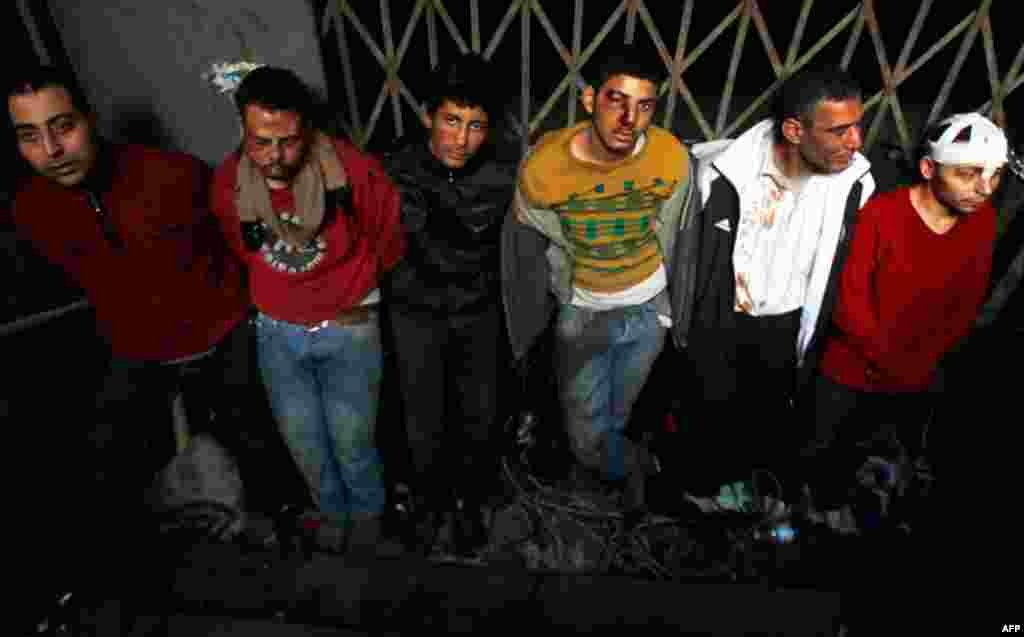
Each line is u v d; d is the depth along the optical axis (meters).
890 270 2.17
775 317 2.32
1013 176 2.44
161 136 2.64
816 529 2.68
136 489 2.69
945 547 2.54
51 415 2.81
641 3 2.22
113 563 2.47
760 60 3.13
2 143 2.59
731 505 2.74
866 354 2.33
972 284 2.19
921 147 2.07
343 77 2.53
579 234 2.11
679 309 2.32
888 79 2.26
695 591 2.32
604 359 2.46
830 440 2.66
